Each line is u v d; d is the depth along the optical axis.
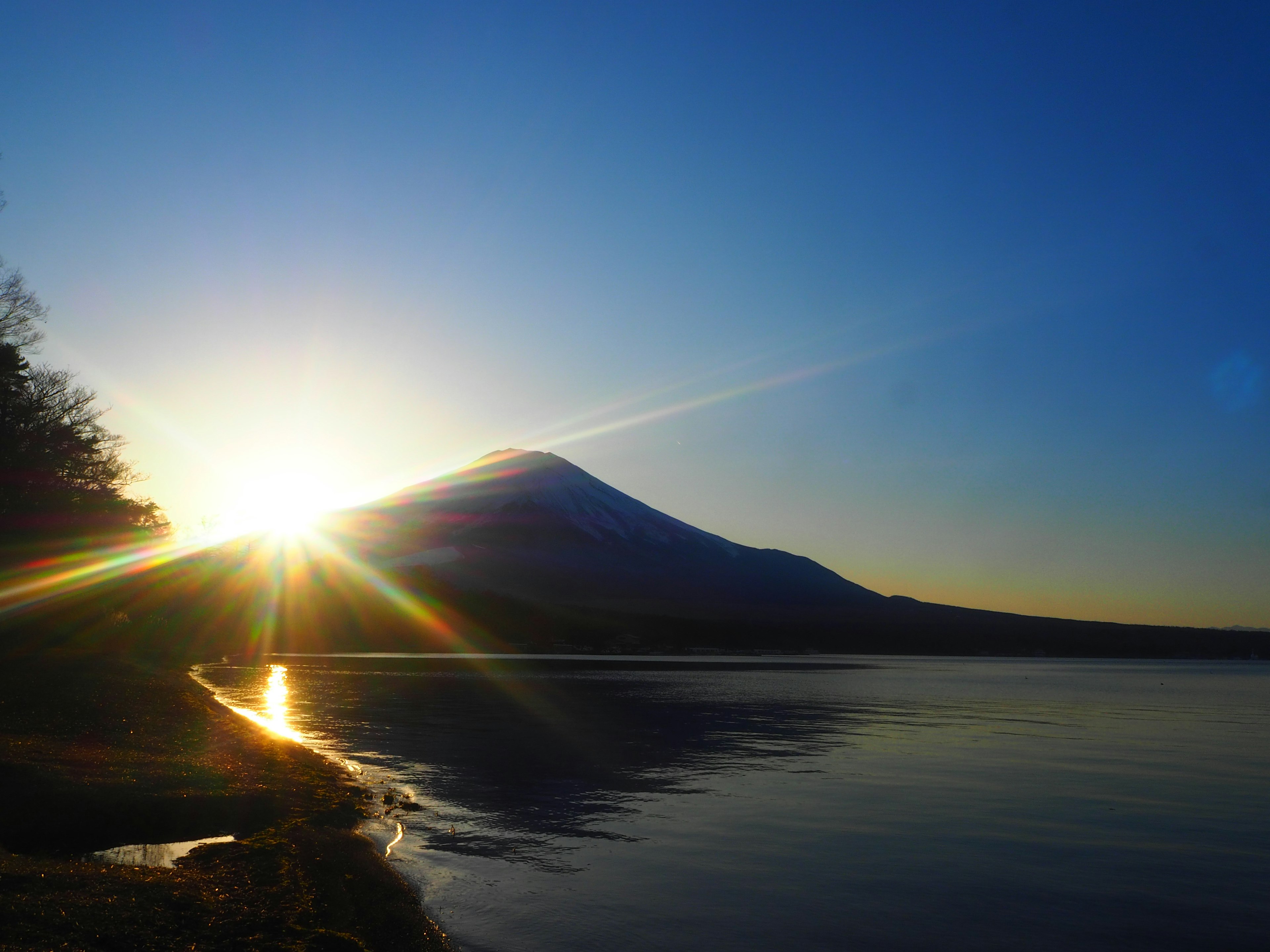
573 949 16.30
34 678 48.44
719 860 22.86
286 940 14.36
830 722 59.19
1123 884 21.42
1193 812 30.27
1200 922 18.80
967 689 101.31
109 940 13.08
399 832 24.92
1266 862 23.62
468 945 16.30
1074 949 17.16
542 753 41.69
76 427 62.12
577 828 26.22
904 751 44.84
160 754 30.58
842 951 16.72
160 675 65.38
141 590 96.00
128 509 76.69
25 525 60.56
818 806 30.19
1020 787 34.72
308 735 46.12
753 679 113.44
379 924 16.50
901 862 23.09
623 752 42.62
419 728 50.62
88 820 21.56
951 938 17.55
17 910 13.31
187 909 15.14
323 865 19.55
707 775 36.25
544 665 142.12
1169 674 163.88
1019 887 21.05
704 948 16.64
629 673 120.06
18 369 54.00
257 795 25.69
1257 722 65.12
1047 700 86.06
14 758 26.17
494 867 21.69
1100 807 30.80
